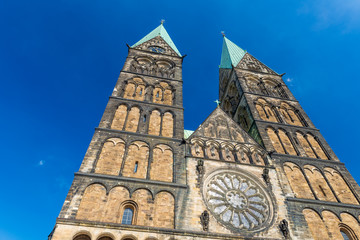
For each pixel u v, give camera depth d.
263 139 35.88
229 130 35.84
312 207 27.70
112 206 23.55
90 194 24.00
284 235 24.34
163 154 30.03
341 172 33.19
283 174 30.89
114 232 21.23
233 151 32.44
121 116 34.19
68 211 22.12
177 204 24.72
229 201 26.86
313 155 35.47
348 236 26.39
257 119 39.72
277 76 53.03
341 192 30.62
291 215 26.41
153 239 21.53
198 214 24.27
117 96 36.97
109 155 28.41
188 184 26.78
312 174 32.28
